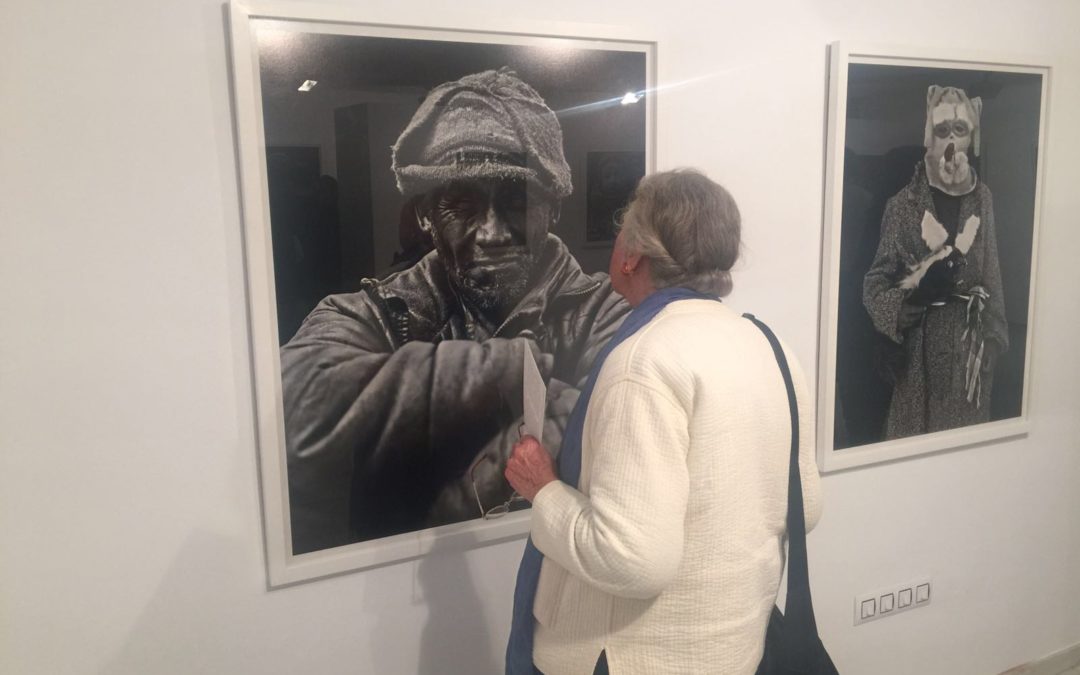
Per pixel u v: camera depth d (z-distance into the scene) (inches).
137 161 42.7
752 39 59.8
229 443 47.3
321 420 48.5
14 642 43.6
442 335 51.3
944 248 70.0
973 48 70.4
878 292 67.7
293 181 45.7
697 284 39.9
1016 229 73.4
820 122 63.9
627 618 38.0
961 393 73.8
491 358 53.0
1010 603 84.0
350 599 52.4
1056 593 87.0
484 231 51.4
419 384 51.0
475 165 50.4
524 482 41.6
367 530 51.2
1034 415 80.1
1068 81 74.8
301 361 47.5
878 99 64.8
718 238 38.9
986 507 79.9
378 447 50.4
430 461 52.2
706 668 37.4
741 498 37.3
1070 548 86.7
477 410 53.1
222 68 44.0
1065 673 88.1
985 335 73.9
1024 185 73.0
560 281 54.5
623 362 36.5
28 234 40.8
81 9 40.4
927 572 77.9
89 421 43.5
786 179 63.2
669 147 57.3
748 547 38.1
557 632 40.2
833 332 66.2
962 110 68.7
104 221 42.4
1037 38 73.3
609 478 35.1
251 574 49.2
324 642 52.1
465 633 56.7
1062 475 84.2
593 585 36.0
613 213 55.7
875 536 74.1
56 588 44.1
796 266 65.0
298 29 44.6
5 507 42.3
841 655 74.9
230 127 44.6
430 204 49.6
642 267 41.1
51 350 42.1
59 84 40.5
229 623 49.0
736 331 38.8
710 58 58.2
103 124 41.7
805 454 44.4
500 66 50.2
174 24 42.5
